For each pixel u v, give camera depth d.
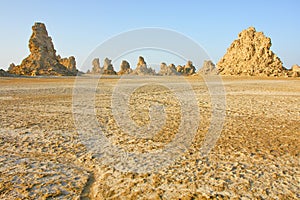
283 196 5.27
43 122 11.52
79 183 5.84
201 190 5.50
